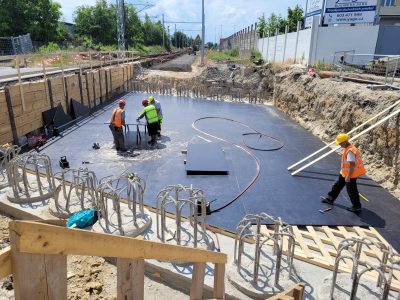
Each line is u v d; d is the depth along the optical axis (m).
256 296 4.59
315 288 4.77
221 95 21.98
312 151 11.37
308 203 7.62
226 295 4.69
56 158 10.19
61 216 6.36
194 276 3.31
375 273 5.16
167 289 4.97
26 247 1.45
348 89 12.09
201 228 6.18
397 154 8.51
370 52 18.41
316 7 19.75
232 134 13.35
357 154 6.81
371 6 17.80
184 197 7.79
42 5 42.69
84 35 56.12
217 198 7.79
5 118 10.13
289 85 17.97
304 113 15.40
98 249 1.84
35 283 1.59
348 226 6.75
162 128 14.06
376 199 7.82
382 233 6.50
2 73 14.66
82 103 16.09
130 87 24.16
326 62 18.84
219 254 3.46
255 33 40.19
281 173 9.38
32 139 11.14
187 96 22.31
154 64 34.53
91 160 10.12
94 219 6.07
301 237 6.21
